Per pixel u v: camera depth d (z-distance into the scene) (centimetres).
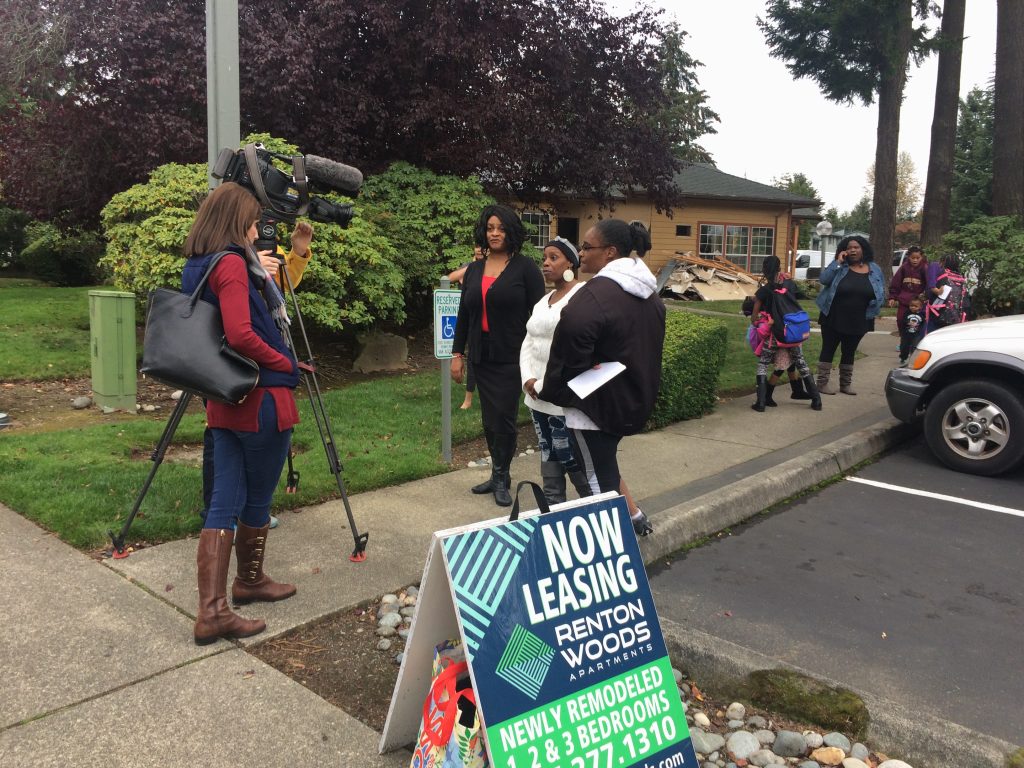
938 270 854
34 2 1081
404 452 575
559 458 393
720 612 370
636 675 238
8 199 1277
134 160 1025
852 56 2173
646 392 344
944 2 1959
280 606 341
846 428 713
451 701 214
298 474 464
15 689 268
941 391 623
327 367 923
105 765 233
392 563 390
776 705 290
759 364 793
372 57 1086
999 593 393
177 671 286
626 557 248
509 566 222
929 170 1998
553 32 1109
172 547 391
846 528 488
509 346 473
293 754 244
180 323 288
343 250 820
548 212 1438
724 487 519
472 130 1120
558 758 215
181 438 583
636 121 1262
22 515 422
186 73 965
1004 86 1572
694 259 2495
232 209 298
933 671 316
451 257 1051
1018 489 572
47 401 711
